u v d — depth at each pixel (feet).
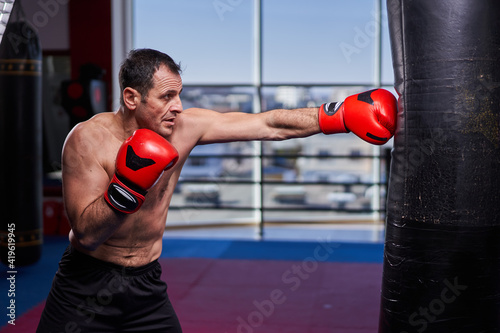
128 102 4.95
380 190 20.53
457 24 4.61
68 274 5.41
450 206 4.76
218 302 11.98
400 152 5.03
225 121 5.79
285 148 35.27
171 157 4.65
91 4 19.11
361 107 5.18
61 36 19.77
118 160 4.64
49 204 19.51
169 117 4.96
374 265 15.43
